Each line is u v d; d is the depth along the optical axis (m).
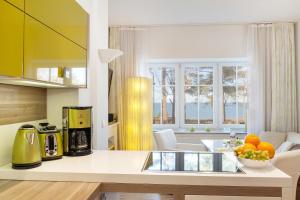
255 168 1.68
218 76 4.95
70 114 2.01
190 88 5.01
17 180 1.58
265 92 4.54
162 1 3.50
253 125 4.52
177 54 4.69
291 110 4.45
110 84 4.50
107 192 1.55
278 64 4.46
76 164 1.77
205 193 1.52
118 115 4.45
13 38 1.28
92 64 2.67
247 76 4.57
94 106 2.69
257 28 4.52
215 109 4.94
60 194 1.33
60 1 1.82
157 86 5.04
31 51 1.45
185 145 4.08
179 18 4.24
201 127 4.96
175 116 5.01
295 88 4.45
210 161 1.87
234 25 4.59
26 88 1.99
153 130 4.80
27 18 1.40
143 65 4.70
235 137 4.03
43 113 2.26
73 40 2.05
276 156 2.31
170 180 1.53
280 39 4.47
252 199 1.50
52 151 1.87
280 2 3.54
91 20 2.64
